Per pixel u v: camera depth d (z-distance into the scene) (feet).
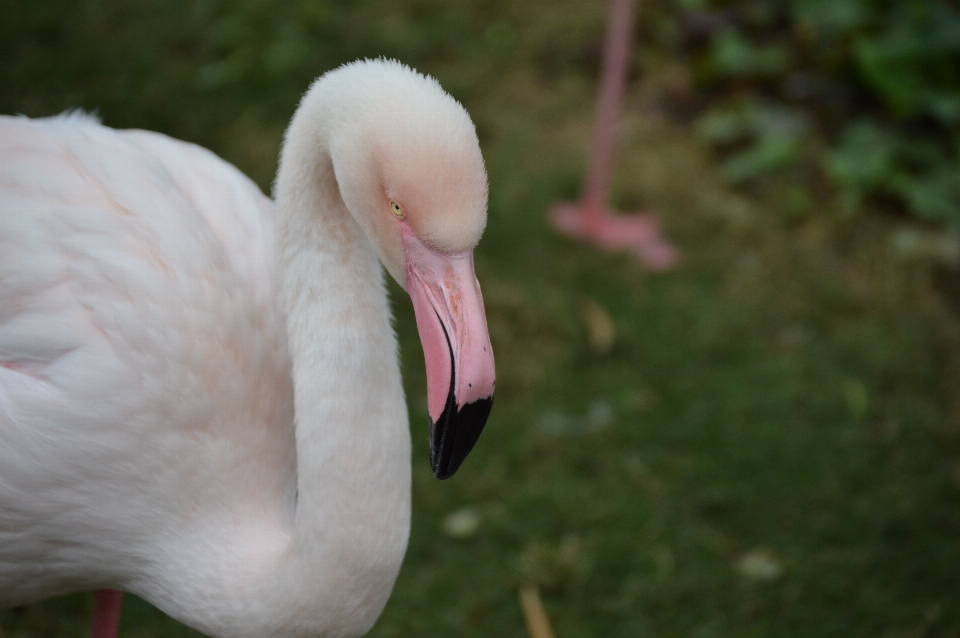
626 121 13.58
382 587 5.15
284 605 5.11
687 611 8.23
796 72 14.10
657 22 14.97
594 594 8.32
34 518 5.37
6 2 13.94
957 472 9.62
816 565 8.67
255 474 5.70
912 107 12.95
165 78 13.21
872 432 9.98
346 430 4.88
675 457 9.58
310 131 4.89
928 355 10.90
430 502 8.95
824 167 13.03
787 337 10.99
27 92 12.51
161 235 5.50
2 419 5.22
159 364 5.33
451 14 14.84
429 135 4.40
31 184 5.42
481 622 8.00
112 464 5.33
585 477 9.33
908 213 12.64
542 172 12.69
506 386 10.12
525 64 14.23
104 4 14.28
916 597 8.43
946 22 13.12
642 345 10.72
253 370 5.70
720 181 12.90
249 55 13.75
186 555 5.50
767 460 9.60
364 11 14.69
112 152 5.68
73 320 5.26
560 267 11.51
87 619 7.62
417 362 10.21
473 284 4.68
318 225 5.03
